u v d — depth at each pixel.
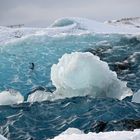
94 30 40.16
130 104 15.23
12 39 34.44
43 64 27.25
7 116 14.41
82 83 16.80
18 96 17.33
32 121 13.73
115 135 6.34
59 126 13.14
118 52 27.59
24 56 28.78
